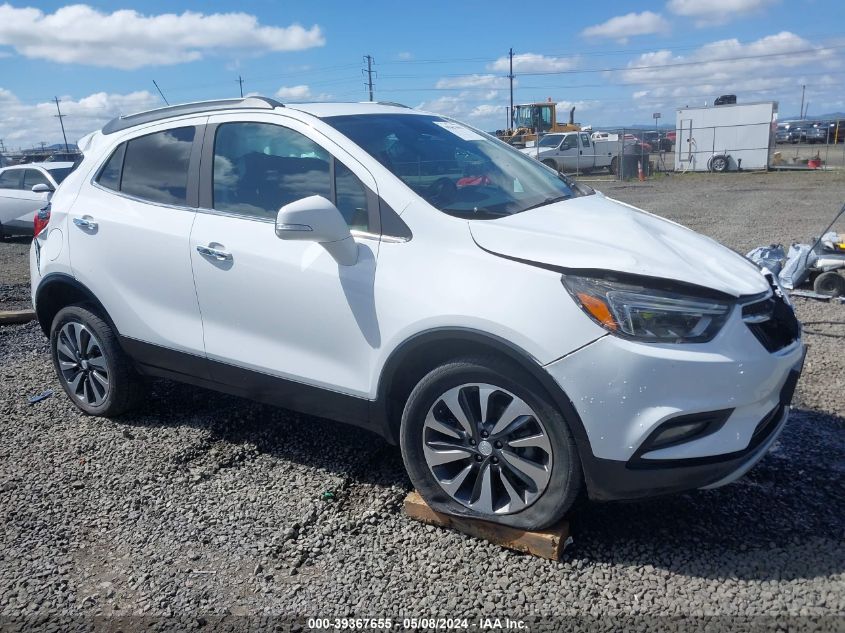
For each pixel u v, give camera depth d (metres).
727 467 2.81
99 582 3.04
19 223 13.55
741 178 25.33
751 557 3.01
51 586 3.02
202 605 2.87
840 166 28.77
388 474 3.83
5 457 4.19
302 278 3.45
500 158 4.16
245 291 3.67
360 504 3.54
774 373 2.91
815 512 3.32
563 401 2.81
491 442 3.05
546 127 37.59
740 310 2.85
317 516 3.45
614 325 2.75
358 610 2.81
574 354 2.78
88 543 3.32
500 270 2.97
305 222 3.11
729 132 28.55
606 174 30.58
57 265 4.47
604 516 3.35
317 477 3.82
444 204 3.31
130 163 4.32
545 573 2.97
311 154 3.61
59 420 4.69
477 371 2.99
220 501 3.62
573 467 2.89
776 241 10.59
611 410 2.76
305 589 2.94
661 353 2.71
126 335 4.25
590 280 2.82
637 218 3.67
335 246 3.24
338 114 3.80
